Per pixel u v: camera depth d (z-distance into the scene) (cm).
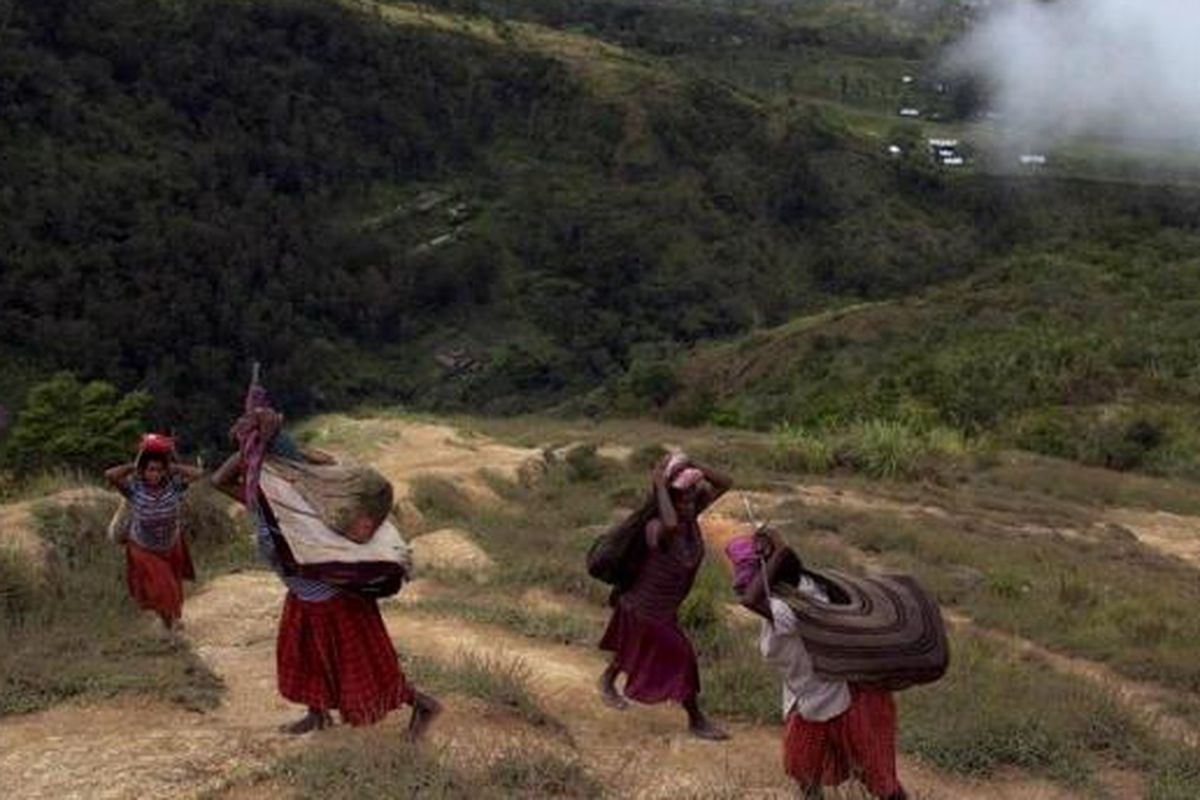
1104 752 879
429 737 707
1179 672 1117
